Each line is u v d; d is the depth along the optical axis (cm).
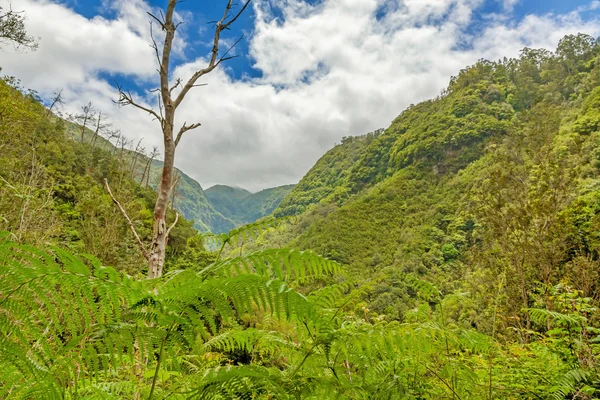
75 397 101
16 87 2058
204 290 92
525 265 1115
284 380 105
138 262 1435
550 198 1206
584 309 253
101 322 89
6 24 1096
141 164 5728
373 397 116
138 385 138
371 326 132
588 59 7944
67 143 3756
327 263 122
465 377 149
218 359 192
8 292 77
